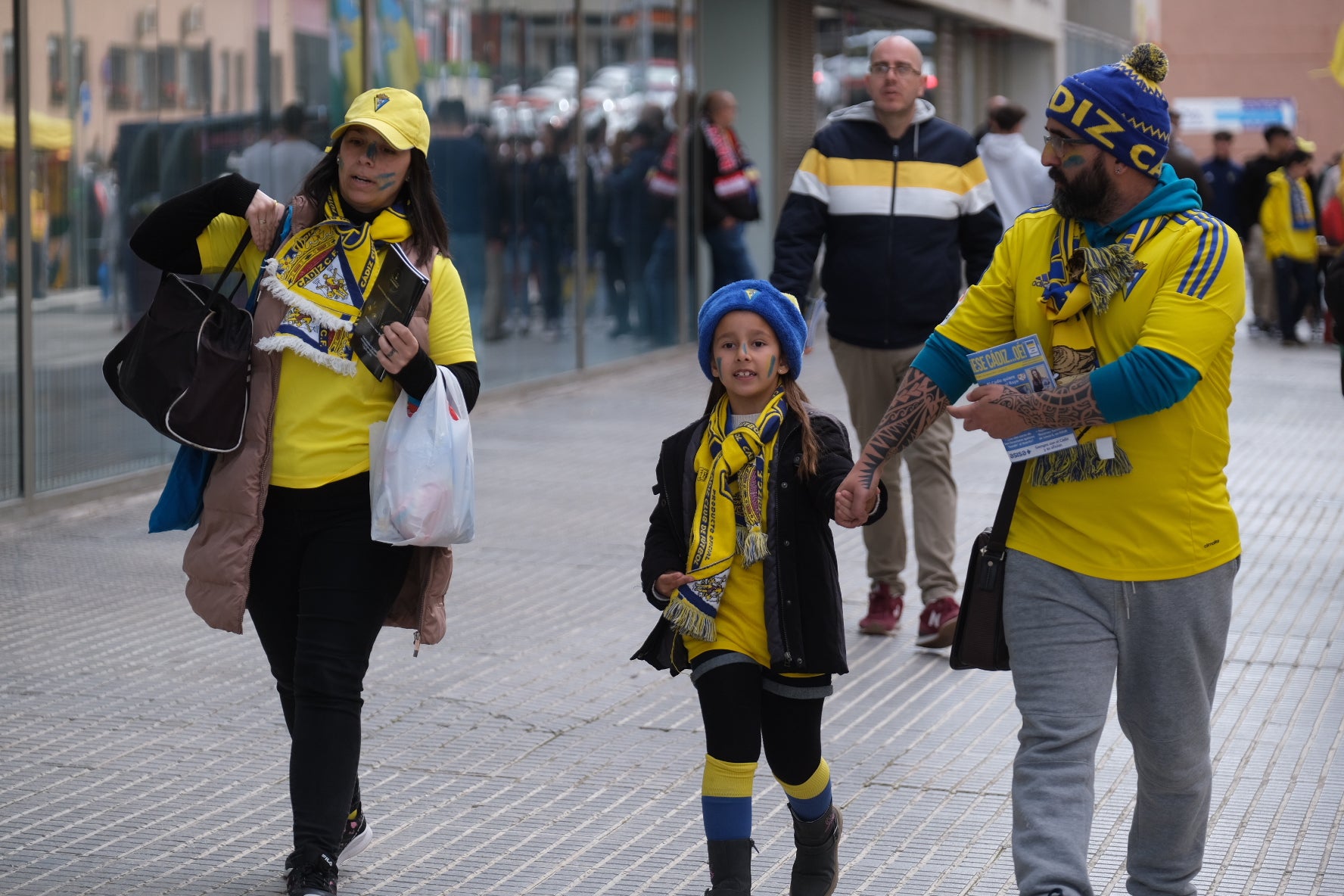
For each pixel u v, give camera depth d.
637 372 26.91
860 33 36.78
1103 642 5.97
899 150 11.84
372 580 7.06
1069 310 5.87
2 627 11.74
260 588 7.26
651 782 8.77
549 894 7.28
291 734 7.26
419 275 7.04
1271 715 10.00
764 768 9.01
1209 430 5.96
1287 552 14.73
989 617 6.11
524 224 23.64
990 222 12.04
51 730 9.51
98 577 13.30
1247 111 69.19
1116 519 5.92
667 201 28.42
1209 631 6.00
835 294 11.98
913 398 6.30
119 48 16.16
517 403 23.28
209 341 6.89
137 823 8.09
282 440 7.02
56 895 7.18
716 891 6.38
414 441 6.86
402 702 10.14
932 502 11.64
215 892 7.25
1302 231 32.16
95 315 16.25
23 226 15.16
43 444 15.69
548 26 24.12
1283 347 32.41
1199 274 5.77
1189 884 6.45
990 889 7.37
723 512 6.43
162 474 17.33
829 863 6.81
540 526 15.43
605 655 11.26
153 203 16.81
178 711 9.88
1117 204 5.97
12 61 14.93
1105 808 8.37
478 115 22.17
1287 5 87.69
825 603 6.44
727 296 6.57
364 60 19.91
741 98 31.92
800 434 6.50
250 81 17.97
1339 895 7.26
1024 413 5.81
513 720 9.82
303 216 7.11
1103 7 60.88
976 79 47.19
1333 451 20.19
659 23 27.83
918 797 8.57
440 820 8.18
